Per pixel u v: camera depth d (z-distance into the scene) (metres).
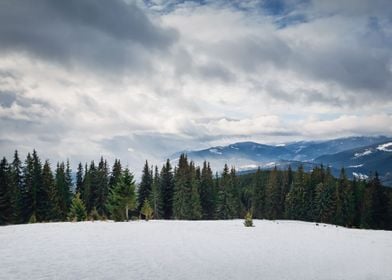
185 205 81.62
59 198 71.62
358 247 31.02
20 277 15.45
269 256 23.98
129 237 31.16
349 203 84.69
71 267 17.69
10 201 61.72
